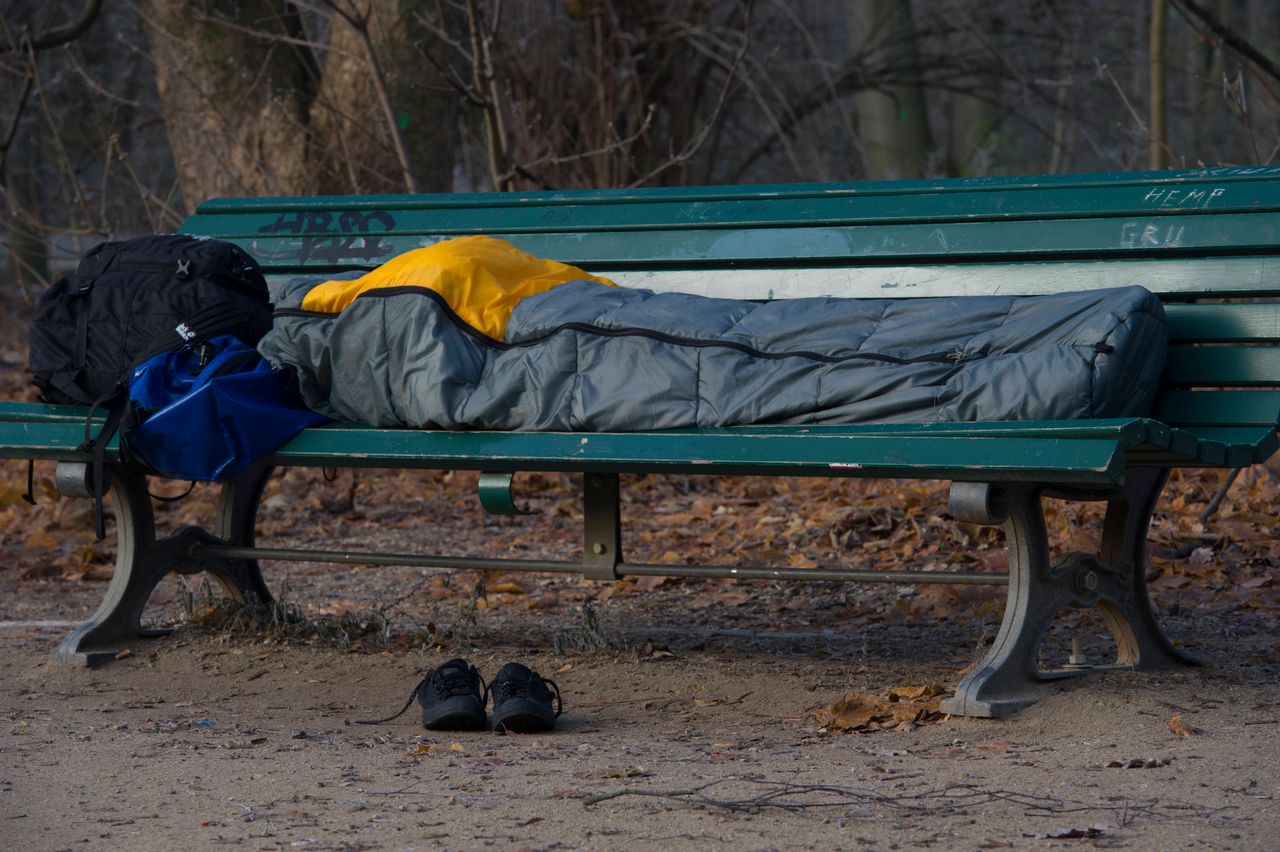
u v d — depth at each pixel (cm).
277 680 745
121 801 512
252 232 933
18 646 845
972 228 760
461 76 1733
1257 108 2973
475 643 827
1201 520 1052
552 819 477
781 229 807
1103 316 624
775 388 657
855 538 1106
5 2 2297
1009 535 636
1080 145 2864
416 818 483
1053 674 646
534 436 678
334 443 714
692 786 515
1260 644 775
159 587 1057
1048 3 2730
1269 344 687
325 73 1712
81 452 735
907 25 2798
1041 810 470
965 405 621
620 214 848
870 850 437
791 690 691
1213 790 487
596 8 1994
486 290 728
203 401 712
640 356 683
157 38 1752
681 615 931
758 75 2434
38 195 2564
